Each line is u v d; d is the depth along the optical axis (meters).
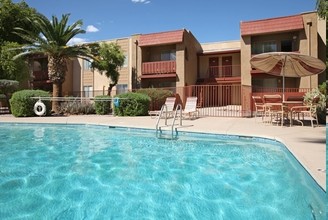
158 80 24.75
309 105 10.48
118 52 22.83
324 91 17.02
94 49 21.80
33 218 3.30
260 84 21.72
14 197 4.02
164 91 19.88
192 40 25.67
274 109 11.12
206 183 4.63
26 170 5.49
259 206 3.59
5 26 27.03
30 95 15.82
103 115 16.64
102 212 3.48
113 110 16.53
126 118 14.12
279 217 3.23
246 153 6.81
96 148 7.73
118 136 9.70
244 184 4.52
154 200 3.90
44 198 3.97
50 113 16.91
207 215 3.37
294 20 19.72
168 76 23.19
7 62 21.36
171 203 3.78
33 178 4.95
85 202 3.83
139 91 19.94
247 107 16.48
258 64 11.64
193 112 13.97
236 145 7.78
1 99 22.14
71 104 17.84
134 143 8.39
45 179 4.89
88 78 27.58
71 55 19.17
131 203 3.79
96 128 11.73
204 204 3.72
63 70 19.19
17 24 27.48
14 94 15.70
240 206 3.62
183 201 3.84
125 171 5.43
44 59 29.75
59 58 18.97
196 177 4.98
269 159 6.18
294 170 5.28
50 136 9.85
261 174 5.07
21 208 3.61
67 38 18.62
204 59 27.23
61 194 4.14
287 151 6.33
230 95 23.44
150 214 3.42
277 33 20.61
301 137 7.43
